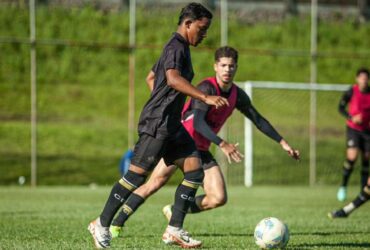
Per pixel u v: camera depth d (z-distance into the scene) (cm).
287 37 9825
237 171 7462
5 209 3809
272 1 9938
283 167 7656
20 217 3338
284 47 9719
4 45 9144
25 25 9344
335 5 9919
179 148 2102
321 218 3500
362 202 3303
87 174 7181
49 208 3897
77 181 6938
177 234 2166
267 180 7375
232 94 2498
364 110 4925
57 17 9569
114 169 7412
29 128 8150
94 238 2059
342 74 9656
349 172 5006
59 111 8619
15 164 7281
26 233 2650
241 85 7369
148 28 9662
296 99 9000
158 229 2862
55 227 2878
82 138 8125
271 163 7669
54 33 9350
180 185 2150
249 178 6881
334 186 7056
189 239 2177
